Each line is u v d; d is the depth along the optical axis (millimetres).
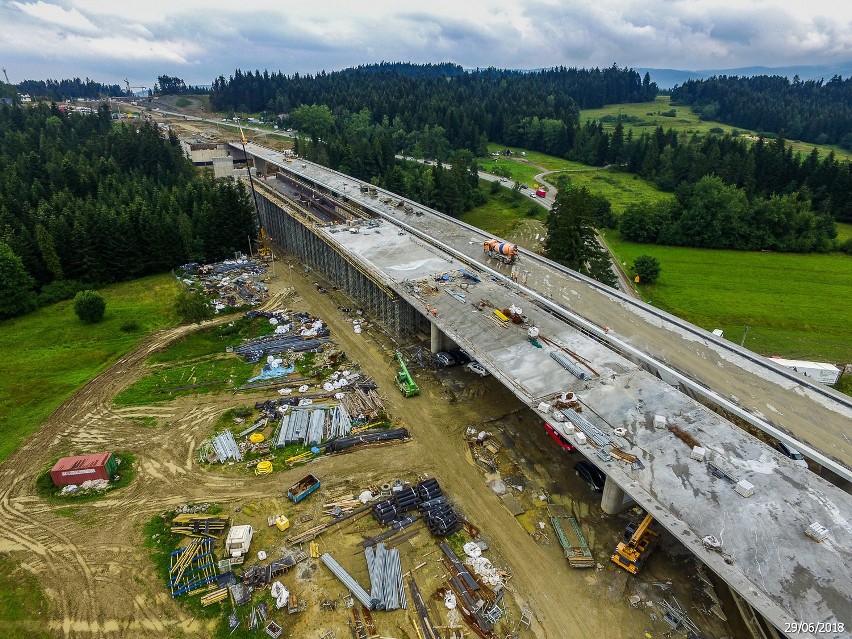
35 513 40500
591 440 37906
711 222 106688
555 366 47344
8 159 125875
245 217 98875
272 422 51000
